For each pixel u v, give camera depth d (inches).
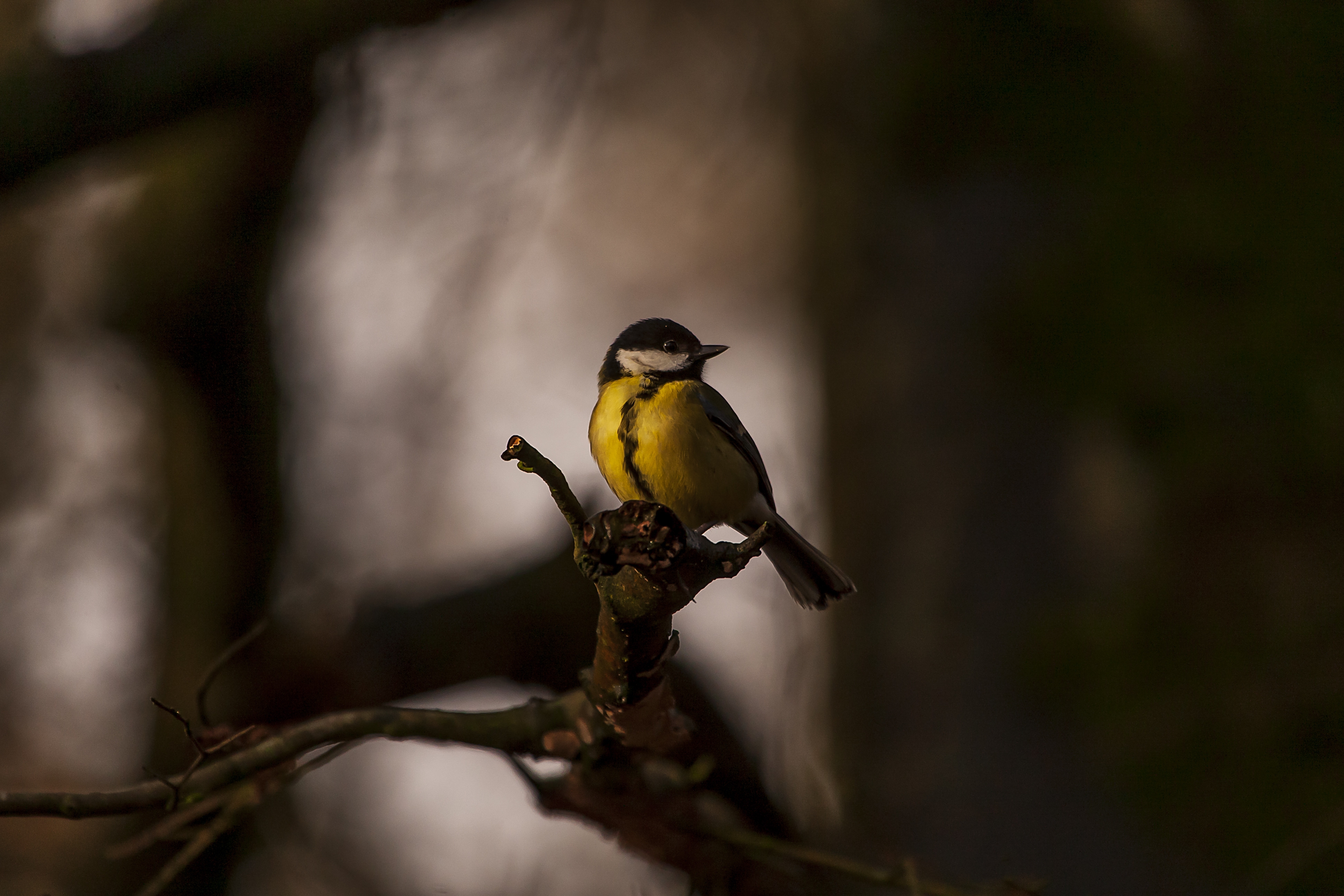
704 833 318.7
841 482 381.1
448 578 457.1
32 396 614.2
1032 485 340.5
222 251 506.9
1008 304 340.8
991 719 335.6
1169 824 314.3
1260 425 320.5
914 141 355.3
